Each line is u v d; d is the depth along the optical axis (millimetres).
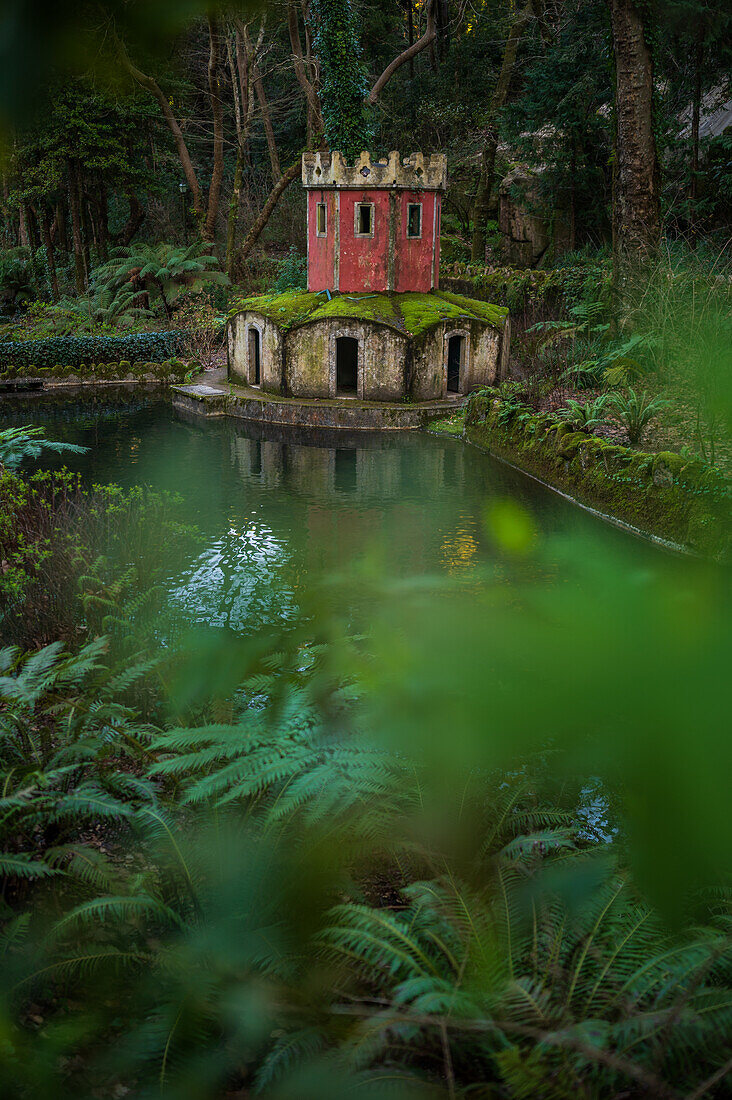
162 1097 2309
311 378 20844
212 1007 2527
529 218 29547
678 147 21188
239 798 3639
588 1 22922
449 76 35500
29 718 4965
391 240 21250
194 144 40781
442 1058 2102
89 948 3051
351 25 24672
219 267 34562
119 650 6488
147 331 28531
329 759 2545
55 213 38344
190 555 10227
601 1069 1444
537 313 23172
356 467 15617
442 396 20938
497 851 2984
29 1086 2441
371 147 27531
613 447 12516
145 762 4539
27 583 7473
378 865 3902
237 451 17031
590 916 1870
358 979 2549
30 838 4000
